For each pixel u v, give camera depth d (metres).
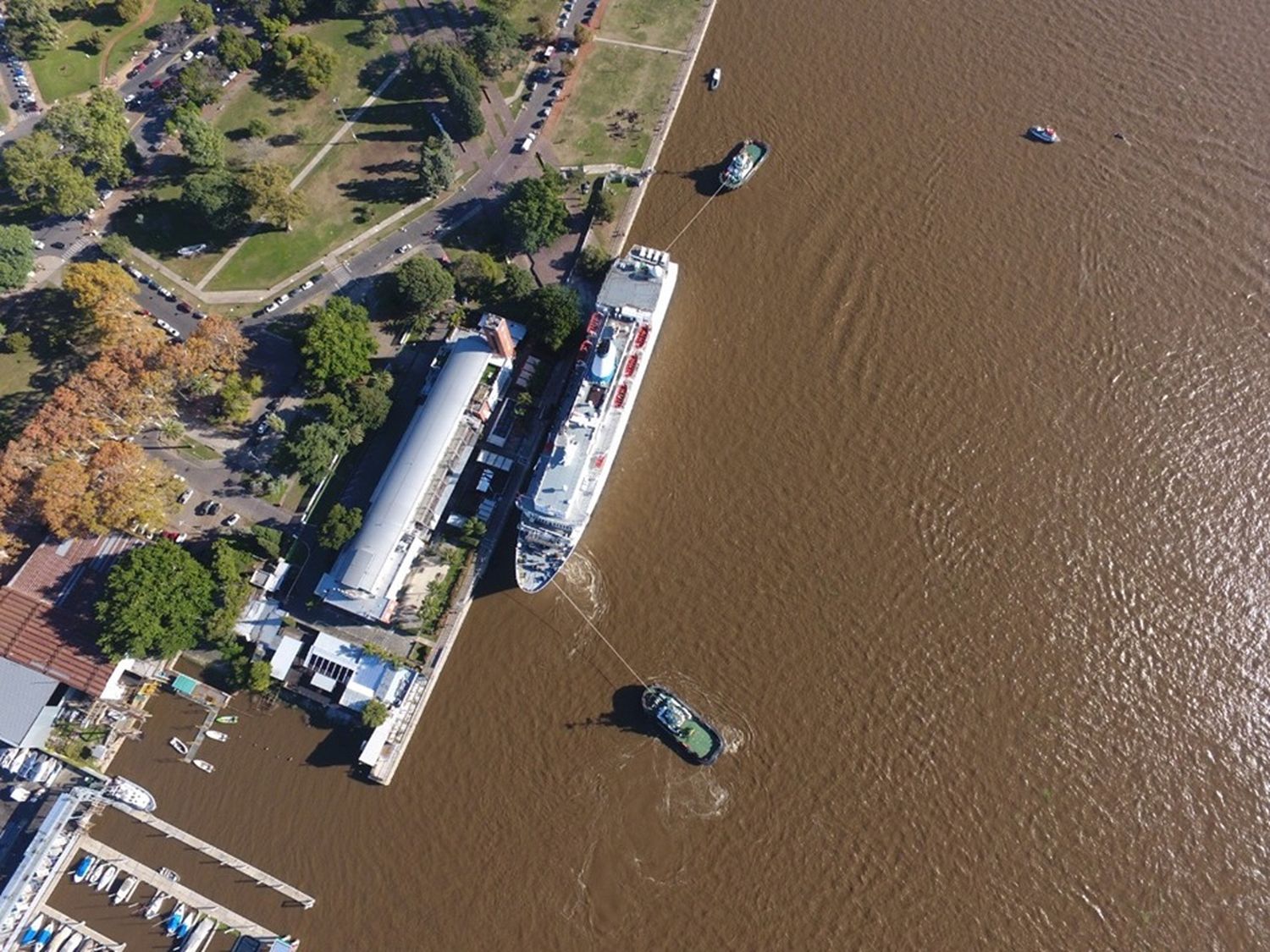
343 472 100.50
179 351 95.31
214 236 115.94
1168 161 116.81
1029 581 93.00
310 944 80.94
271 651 91.50
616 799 85.31
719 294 110.88
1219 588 91.50
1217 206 113.31
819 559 95.12
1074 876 79.69
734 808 84.12
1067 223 113.38
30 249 110.94
